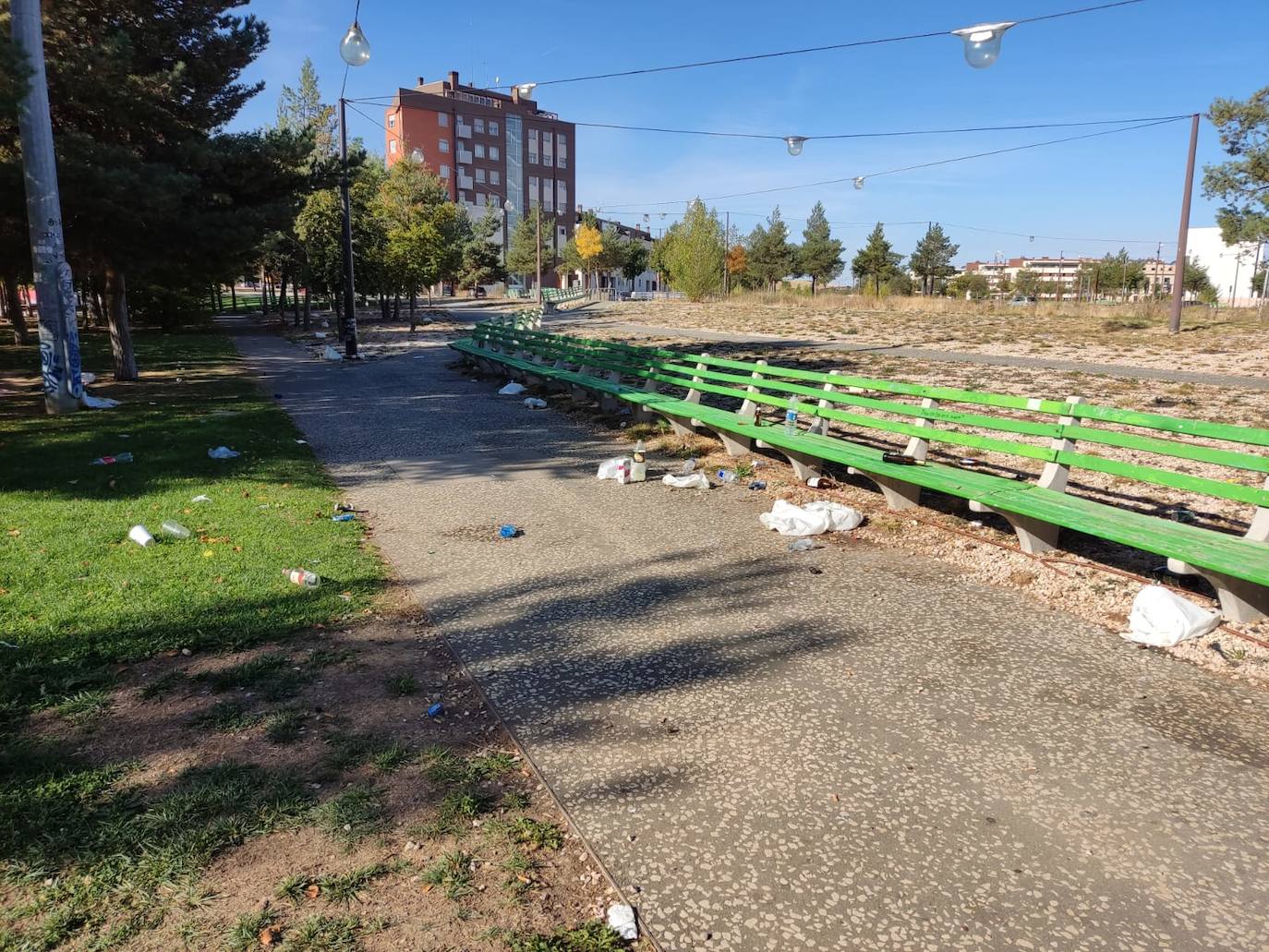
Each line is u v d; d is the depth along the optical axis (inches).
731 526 255.4
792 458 300.0
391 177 1658.5
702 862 108.2
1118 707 146.4
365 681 154.7
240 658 162.4
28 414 463.5
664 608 191.5
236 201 604.7
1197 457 186.7
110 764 126.7
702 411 356.5
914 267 2368.4
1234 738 136.6
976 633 176.9
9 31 442.3
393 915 98.0
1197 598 186.7
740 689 153.3
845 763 130.2
